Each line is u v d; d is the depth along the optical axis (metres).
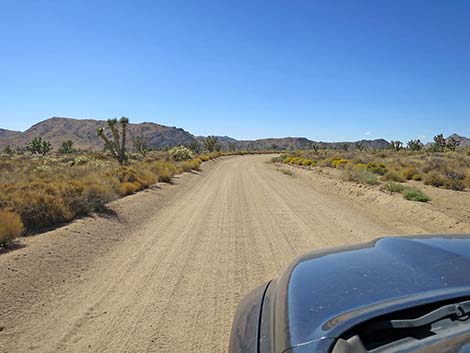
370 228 10.05
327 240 8.83
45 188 11.30
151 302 5.33
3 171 22.67
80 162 35.56
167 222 11.17
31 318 4.80
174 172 27.58
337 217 11.73
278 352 1.84
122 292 5.71
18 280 5.78
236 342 2.28
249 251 7.98
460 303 1.89
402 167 28.58
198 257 7.56
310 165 41.28
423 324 1.78
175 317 4.85
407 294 2.00
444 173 22.19
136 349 4.07
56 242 7.86
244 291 5.75
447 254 2.51
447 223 10.04
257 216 12.08
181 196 17.17
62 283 6.00
